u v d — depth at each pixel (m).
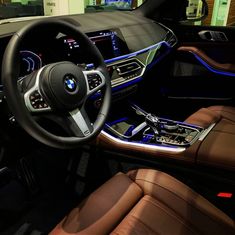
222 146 1.40
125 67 1.66
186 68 2.17
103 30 1.60
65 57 1.33
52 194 1.76
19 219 1.61
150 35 1.90
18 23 1.33
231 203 1.37
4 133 1.17
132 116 1.86
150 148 1.47
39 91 0.90
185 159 1.40
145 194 1.14
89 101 1.36
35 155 1.97
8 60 0.88
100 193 1.12
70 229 0.99
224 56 2.05
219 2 2.95
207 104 2.14
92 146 1.64
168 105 2.21
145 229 1.00
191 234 1.00
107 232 0.99
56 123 0.99
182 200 1.10
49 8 2.28
